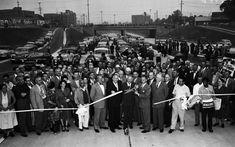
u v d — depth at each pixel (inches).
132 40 2258.9
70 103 390.0
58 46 2566.4
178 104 370.9
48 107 377.1
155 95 376.5
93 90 381.4
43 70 521.3
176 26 4419.3
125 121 384.8
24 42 2903.5
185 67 514.3
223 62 602.5
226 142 344.8
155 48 1711.4
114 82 382.3
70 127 402.3
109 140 352.8
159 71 473.7
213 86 418.9
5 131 364.5
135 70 520.1
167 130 386.9
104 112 390.9
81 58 1283.2
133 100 389.4
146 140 351.9
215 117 400.8
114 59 793.6
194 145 336.5
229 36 2930.6
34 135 371.9
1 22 3932.1
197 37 3395.7
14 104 370.9
